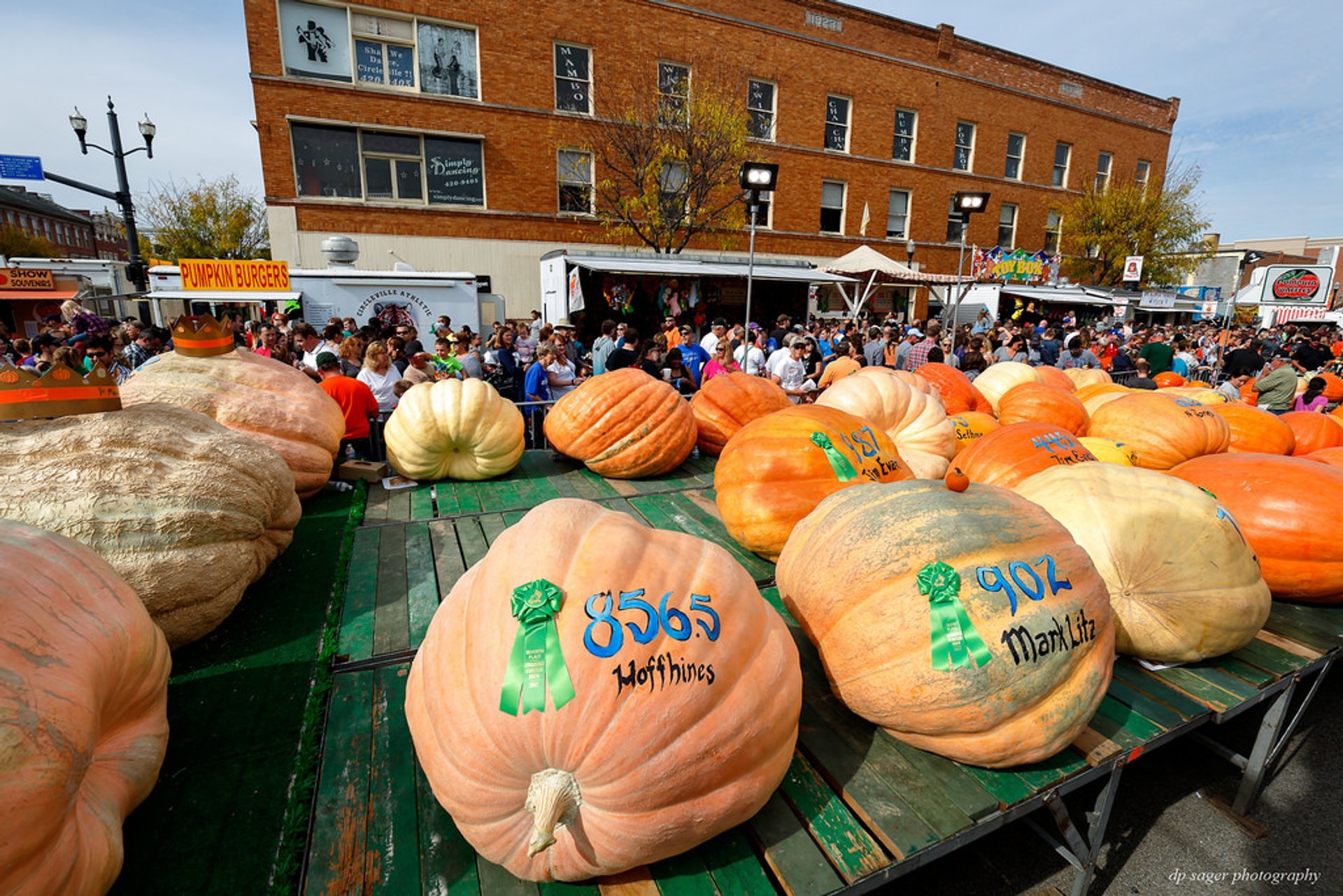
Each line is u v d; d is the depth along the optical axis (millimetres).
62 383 2848
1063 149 27391
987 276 23344
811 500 3645
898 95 22438
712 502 5043
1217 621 2832
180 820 2141
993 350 12836
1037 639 2225
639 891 1884
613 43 17609
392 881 1897
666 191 18281
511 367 9250
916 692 2252
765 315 19000
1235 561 2865
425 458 5340
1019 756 2260
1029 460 4066
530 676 1754
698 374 9953
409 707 2029
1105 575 2910
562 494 5219
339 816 2113
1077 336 11094
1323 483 3500
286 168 15039
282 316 11039
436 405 5258
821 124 21250
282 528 3777
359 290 12352
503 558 2100
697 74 18828
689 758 1764
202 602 2965
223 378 4477
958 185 24531
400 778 2270
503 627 1859
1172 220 27297
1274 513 3488
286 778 2318
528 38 16625
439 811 2141
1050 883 2830
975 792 2244
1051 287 24344
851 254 17062
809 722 2604
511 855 1826
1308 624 3469
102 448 2885
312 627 3264
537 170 17359
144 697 2129
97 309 21750
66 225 64750
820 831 2086
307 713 2592
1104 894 2791
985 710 2191
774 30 19703
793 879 1921
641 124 17203
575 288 14500
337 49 15062
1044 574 2365
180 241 34812
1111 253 27625
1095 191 27969
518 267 17609
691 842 1886
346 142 15492
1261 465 3707
